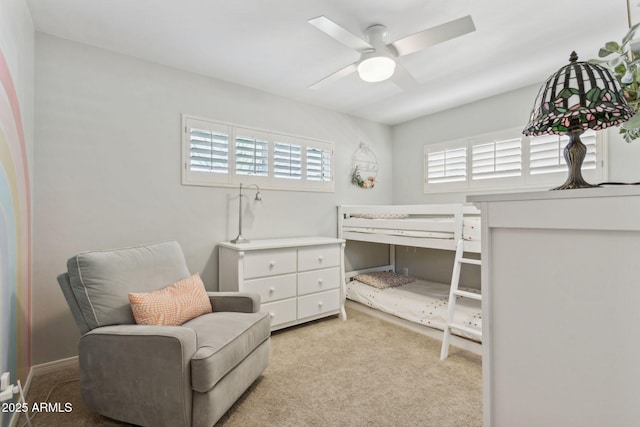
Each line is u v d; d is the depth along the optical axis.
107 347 1.57
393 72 2.22
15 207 1.69
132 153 2.54
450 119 3.79
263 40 2.31
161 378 1.49
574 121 0.91
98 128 2.39
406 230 2.97
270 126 3.31
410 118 4.18
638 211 0.62
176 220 2.75
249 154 3.16
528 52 2.46
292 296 2.90
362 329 2.95
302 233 3.57
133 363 1.53
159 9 1.95
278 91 3.27
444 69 2.75
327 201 3.79
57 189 2.23
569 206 0.72
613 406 0.67
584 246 0.71
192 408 1.51
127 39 2.30
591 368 0.70
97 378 1.59
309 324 3.08
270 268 2.77
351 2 1.88
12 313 1.66
